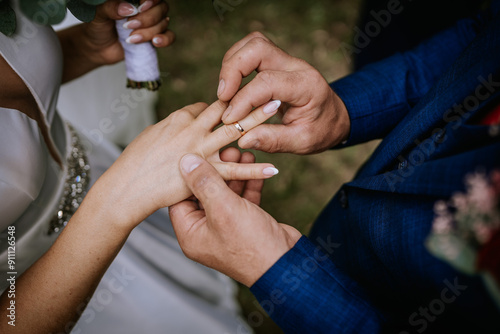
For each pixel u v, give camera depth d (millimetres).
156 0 513
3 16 433
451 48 535
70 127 605
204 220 447
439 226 337
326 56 1111
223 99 477
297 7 1158
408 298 387
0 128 444
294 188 984
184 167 449
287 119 500
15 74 465
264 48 471
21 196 467
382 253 407
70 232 452
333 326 388
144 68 554
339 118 518
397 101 541
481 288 317
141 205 464
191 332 604
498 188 313
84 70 622
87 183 593
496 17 414
